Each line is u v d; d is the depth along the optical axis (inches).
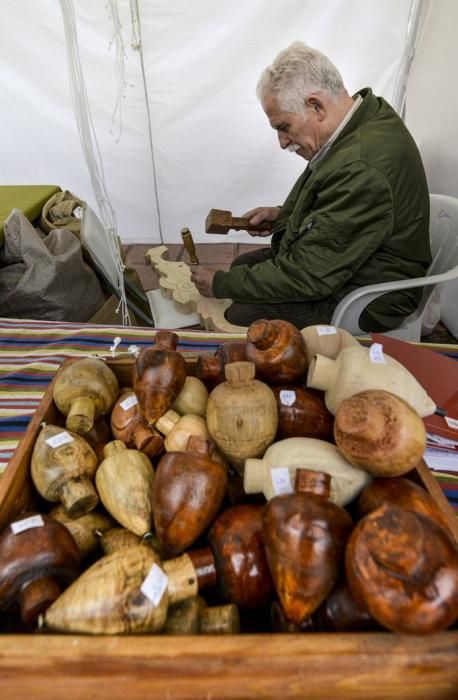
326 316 54.5
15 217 60.5
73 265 63.1
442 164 79.6
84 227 61.5
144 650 13.4
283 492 18.5
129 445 23.9
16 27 87.4
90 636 14.0
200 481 18.2
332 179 46.8
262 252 69.6
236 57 89.7
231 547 17.5
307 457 19.3
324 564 15.0
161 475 18.8
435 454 28.0
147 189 109.0
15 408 35.1
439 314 78.7
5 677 13.6
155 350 23.5
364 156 45.4
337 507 16.6
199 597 17.5
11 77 93.6
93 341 42.9
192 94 94.4
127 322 67.1
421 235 50.7
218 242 118.8
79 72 51.2
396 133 47.1
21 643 13.6
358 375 21.2
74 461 20.9
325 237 47.1
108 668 13.4
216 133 99.8
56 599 16.1
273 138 100.4
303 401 22.3
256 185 107.3
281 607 16.3
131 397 24.8
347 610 15.1
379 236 46.7
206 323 58.6
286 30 86.7
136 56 89.2
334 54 89.0
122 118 97.7
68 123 99.3
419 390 21.9
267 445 21.0
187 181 107.3
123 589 15.4
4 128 100.5
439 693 13.7
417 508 16.6
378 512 14.6
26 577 16.6
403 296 52.2
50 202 73.5
